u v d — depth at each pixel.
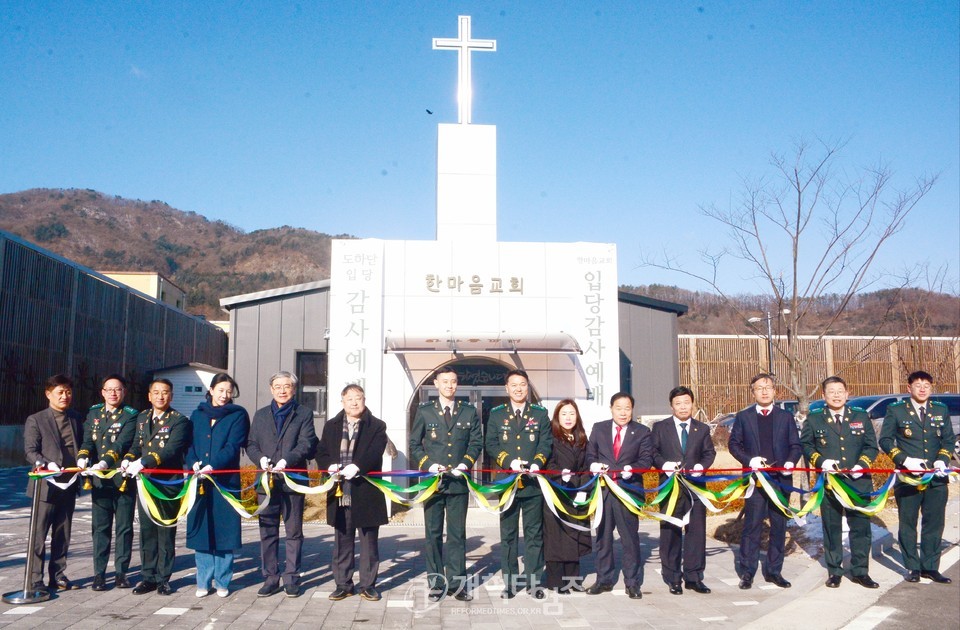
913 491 7.40
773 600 6.75
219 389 6.97
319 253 142.12
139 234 143.25
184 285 125.56
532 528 6.93
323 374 17.05
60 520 6.81
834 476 7.10
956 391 26.25
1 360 19.94
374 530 6.77
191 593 6.79
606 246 13.27
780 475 7.31
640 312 18.41
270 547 6.77
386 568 7.98
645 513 6.95
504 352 12.27
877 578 7.46
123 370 27.78
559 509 6.82
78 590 6.85
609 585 7.03
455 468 6.71
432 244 13.02
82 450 6.76
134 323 28.86
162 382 6.93
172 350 32.97
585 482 7.21
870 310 30.73
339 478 6.63
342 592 6.67
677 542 7.04
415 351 12.05
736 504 10.97
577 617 6.15
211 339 38.31
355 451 6.77
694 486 7.01
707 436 7.35
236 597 6.68
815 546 8.74
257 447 6.90
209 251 143.25
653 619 6.09
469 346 12.23
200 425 6.88
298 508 6.83
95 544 6.85
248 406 16.69
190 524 6.59
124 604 6.37
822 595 6.82
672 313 18.61
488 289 12.98
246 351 16.86
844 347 28.67
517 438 7.06
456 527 6.83
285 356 16.89
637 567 6.90
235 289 125.69
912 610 6.33
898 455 7.36
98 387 25.59
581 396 12.84
